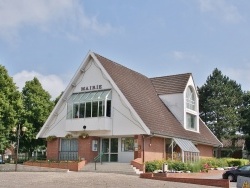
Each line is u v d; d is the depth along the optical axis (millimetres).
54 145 38906
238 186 15523
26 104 54844
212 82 73625
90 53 37625
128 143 36156
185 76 44344
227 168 40281
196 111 45688
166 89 43938
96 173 29000
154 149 35688
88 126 35906
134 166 32281
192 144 40250
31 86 55781
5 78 46531
